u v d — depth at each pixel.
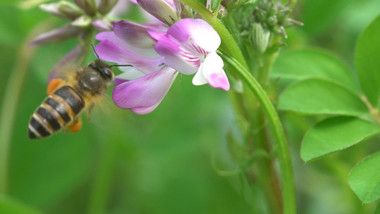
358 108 0.15
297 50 0.16
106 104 0.15
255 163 0.16
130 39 0.14
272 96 0.15
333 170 0.17
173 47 0.14
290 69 0.16
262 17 0.15
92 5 0.16
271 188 0.16
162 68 0.14
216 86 0.13
